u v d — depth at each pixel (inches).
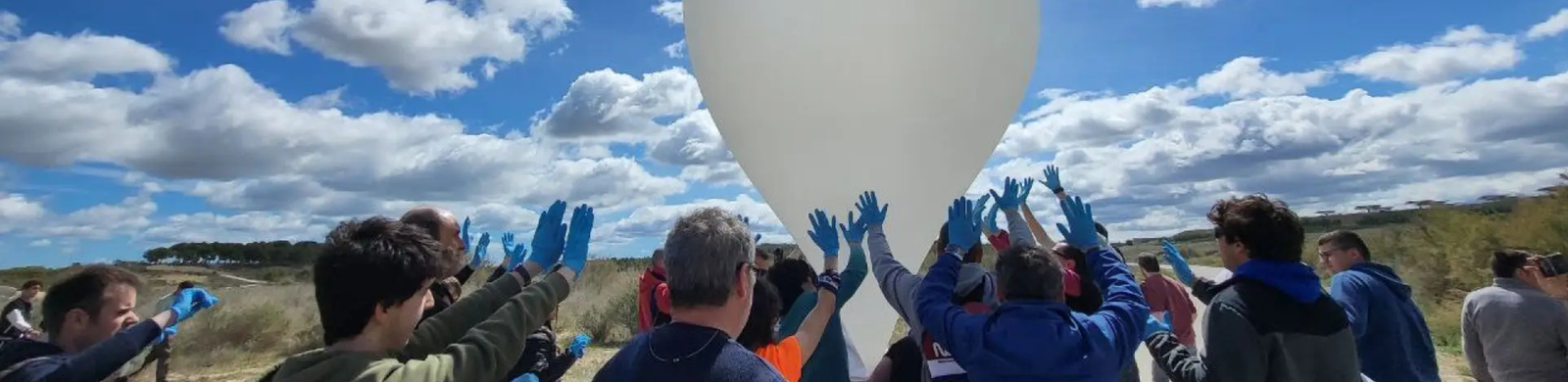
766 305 67.8
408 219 78.9
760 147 109.3
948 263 71.0
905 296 73.2
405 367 46.6
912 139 105.7
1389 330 84.3
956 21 103.3
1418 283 369.7
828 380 79.8
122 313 76.7
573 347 101.5
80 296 74.2
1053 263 63.4
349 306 48.0
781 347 68.9
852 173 106.8
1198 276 96.7
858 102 104.5
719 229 53.9
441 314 63.1
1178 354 74.6
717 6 106.5
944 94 104.7
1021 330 60.0
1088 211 74.7
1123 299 66.4
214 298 84.1
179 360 296.7
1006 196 85.8
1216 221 74.4
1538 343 112.4
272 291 470.6
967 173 107.9
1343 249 98.7
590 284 466.9
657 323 86.1
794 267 92.4
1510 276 118.0
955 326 63.4
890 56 103.3
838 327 82.2
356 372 44.9
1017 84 107.1
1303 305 66.7
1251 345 66.4
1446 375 220.2
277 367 49.4
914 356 85.5
